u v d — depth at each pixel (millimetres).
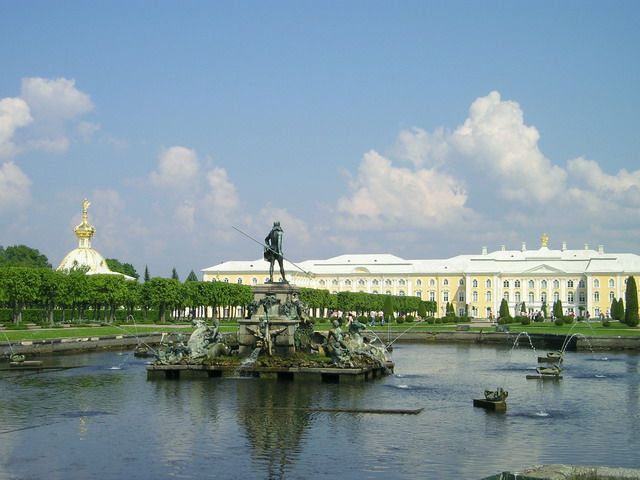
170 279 146500
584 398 48406
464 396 48656
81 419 39469
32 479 28109
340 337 57062
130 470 29234
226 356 60219
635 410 43562
